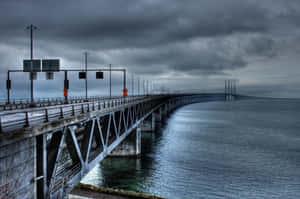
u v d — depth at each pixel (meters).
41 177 10.41
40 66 30.39
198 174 32.19
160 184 28.53
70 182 13.02
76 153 14.03
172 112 154.50
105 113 19.45
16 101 33.50
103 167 34.75
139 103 40.91
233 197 25.47
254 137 62.59
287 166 36.50
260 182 29.66
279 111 190.75
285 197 25.67
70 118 12.68
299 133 71.06
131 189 26.97
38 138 10.52
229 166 36.03
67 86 31.84
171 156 41.34
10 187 8.49
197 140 56.78
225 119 113.44
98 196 21.56
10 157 8.47
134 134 39.72
